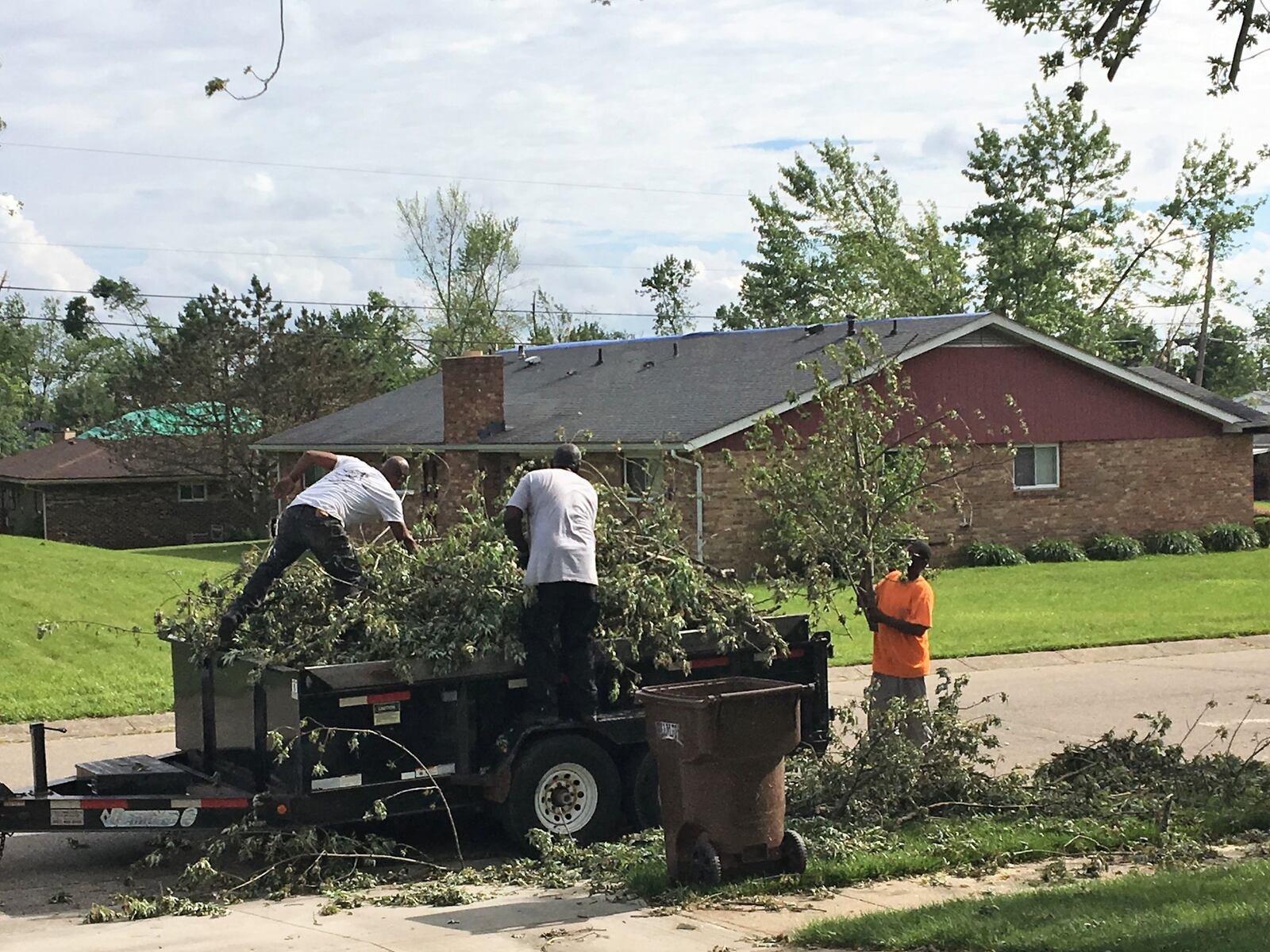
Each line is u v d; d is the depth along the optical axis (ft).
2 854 29.96
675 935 22.40
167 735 42.73
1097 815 31.19
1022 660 58.23
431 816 33.12
